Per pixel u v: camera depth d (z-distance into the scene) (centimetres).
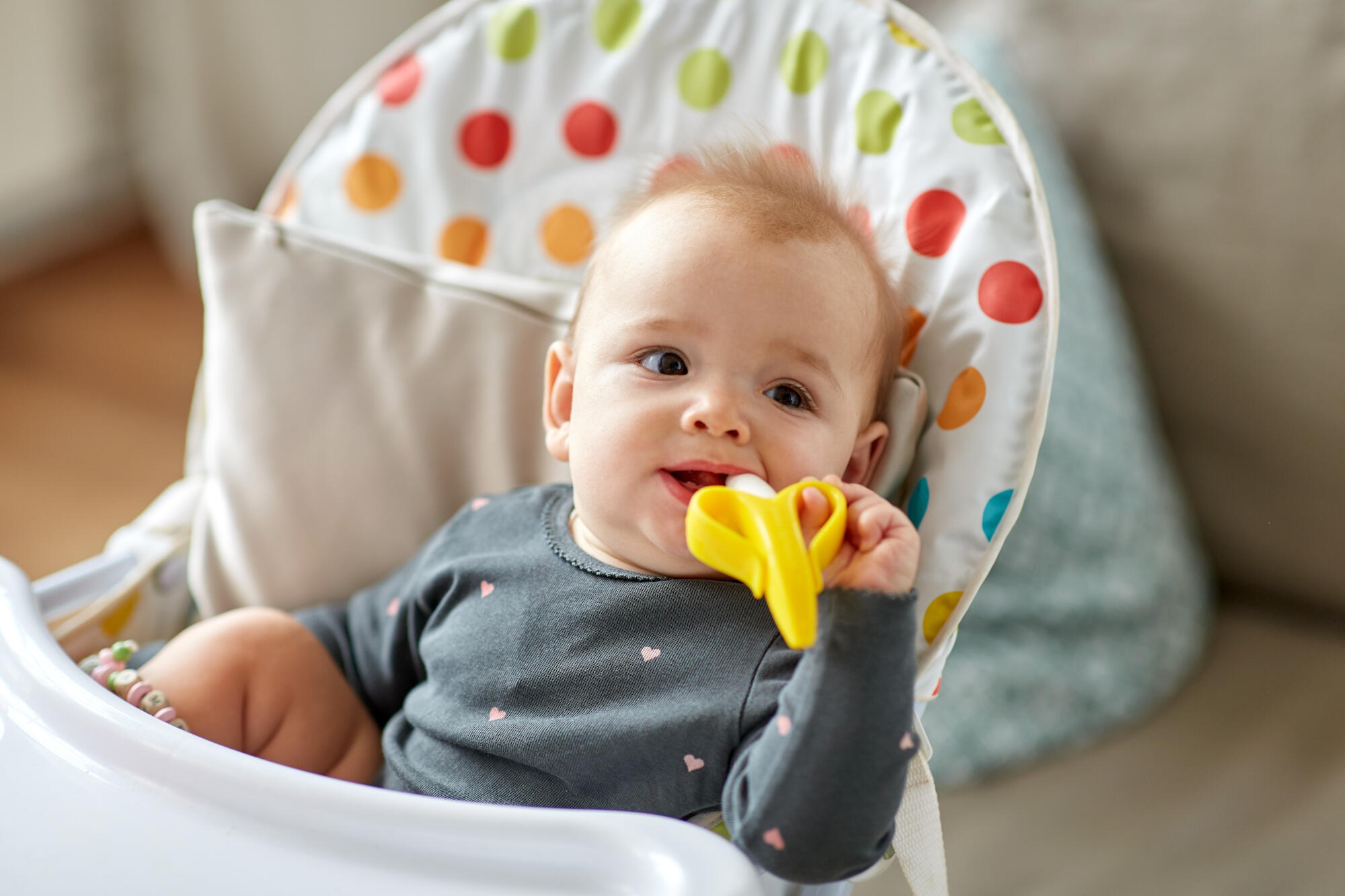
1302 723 101
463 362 89
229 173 246
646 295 70
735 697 64
